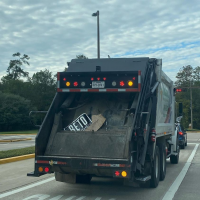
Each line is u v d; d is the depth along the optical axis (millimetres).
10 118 62625
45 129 7426
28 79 88438
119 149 6949
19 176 10109
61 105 8023
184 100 76812
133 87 7355
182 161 14211
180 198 7418
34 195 7625
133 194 7781
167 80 10703
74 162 6895
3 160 12734
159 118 9055
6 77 97375
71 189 8289
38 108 80562
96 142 7184
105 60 8609
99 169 6820
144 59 8383
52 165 7027
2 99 64250
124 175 6574
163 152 9672
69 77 7773
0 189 8273
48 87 82500
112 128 7555
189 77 87250
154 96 7891
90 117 7836
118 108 7867
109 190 8203
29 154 14672
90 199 7262
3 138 30531
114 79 7492
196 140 28219
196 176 10391
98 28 22359
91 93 8273
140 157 7254
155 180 8422
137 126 7109
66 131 7676
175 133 13031
